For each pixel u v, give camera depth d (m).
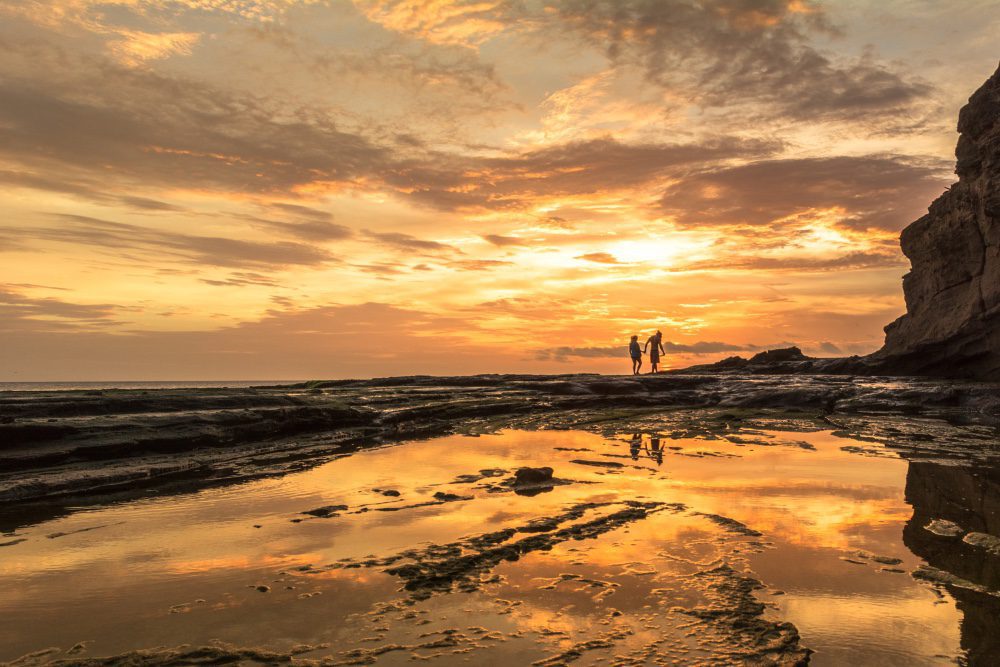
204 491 9.72
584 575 5.66
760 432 17.34
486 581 5.53
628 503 8.46
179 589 5.44
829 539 6.80
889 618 4.73
